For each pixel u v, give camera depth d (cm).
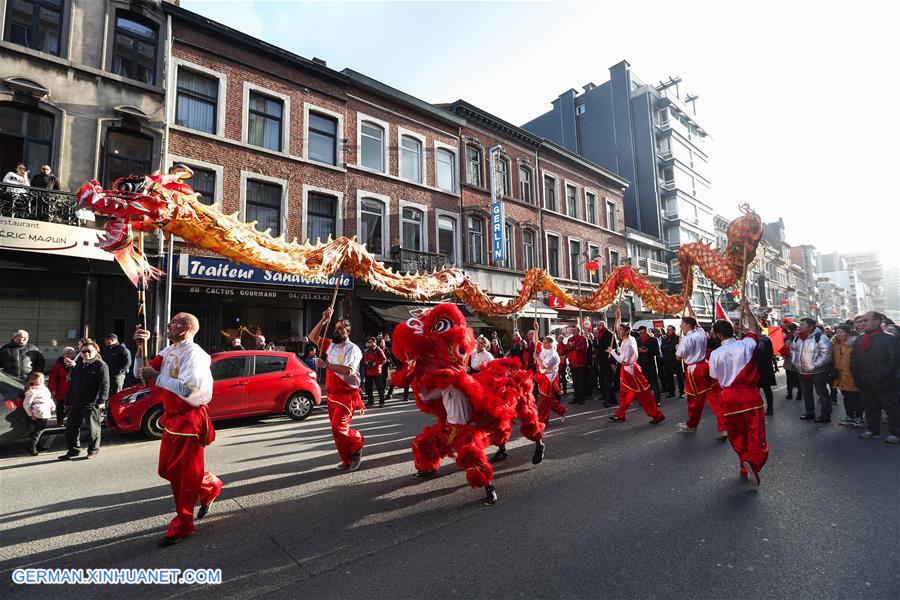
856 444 593
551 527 353
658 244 3117
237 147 1326
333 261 465
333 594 264
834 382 772
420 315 466
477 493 437
